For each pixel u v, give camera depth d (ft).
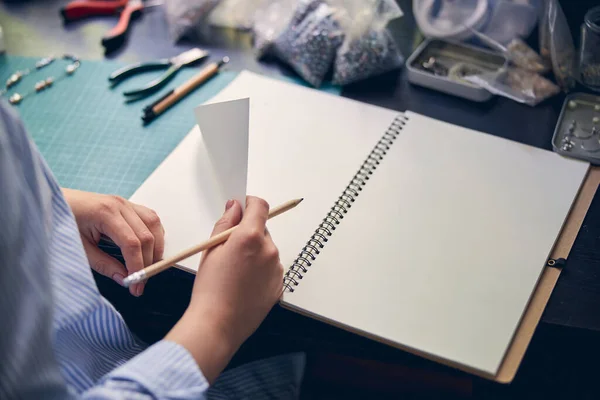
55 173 2.89
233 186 2.30
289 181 2.68
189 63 3.46
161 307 2.70
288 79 3.36
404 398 3.35
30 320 1.56
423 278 2.28
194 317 1.99
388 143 2.85
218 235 2.16
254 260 2.08
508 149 2.79
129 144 3.02
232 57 3.52
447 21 3.36
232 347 2.03
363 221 2.49
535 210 2.52
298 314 2.46
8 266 1.52
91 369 2.14
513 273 2.29
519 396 3.42
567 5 3.25
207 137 2.31
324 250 2.38
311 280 2.28
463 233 2.43
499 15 3.32
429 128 2.92
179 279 2.54
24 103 3.28
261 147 2.84
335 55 3.30
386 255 2.36
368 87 3.27
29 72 3.48
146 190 2.66
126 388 1.77
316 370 3.34
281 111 3.03
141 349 2.36
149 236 2.36
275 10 3.54
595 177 2.70
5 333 1.50
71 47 3.65
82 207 2.40
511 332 2.11
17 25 3.82
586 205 2.57
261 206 2.23
